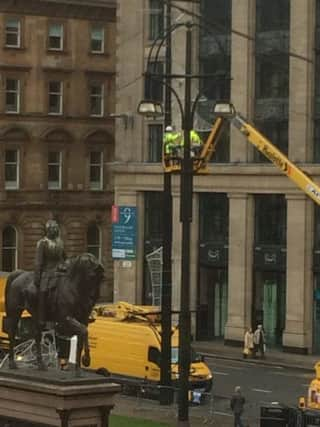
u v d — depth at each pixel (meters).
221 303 67.31
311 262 62.94
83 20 88.75
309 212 62.88
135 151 71.00
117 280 71.94
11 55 86.12
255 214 65.31
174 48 68.12
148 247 70.44
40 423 27.94
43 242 28.89
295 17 63.59
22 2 86.12
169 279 44.09
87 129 89.12
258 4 65.38
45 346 39.88
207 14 67.25
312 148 63.28
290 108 63.69
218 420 40.06
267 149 52.50
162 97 69.44
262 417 36.66
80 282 28.17
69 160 88.56
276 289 64.62
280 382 51.81
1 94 85.69
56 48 88.00
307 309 62.88
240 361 60.12
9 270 86.56
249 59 65.50
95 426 28.09
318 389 38.72
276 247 64.12
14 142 86.38
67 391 27.36
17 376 28.58
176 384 45.38
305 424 36.25
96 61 89.44
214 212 67.25
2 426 28.70
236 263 65.56
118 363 46.81
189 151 38.03
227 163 65.69
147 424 38.12
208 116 65.75
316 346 62.91
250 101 65.56
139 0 70.88
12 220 86.31
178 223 67.88
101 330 47.53
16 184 86.75
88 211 89.44
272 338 64.75
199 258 67.69
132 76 71.19
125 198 71.19
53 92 88.06
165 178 44.94
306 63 63.06
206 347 64.69
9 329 29.98
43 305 28.77
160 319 47.88
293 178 51.66
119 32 71.88
